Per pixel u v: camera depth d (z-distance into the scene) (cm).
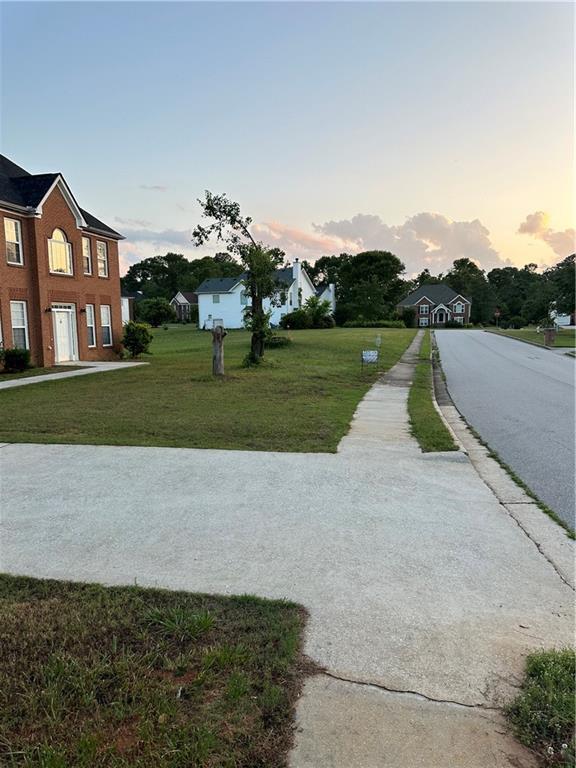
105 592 348
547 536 448
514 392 1367
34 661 278
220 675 265
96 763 213
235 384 1420
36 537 446
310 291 6241
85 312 2295
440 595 348
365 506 516
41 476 618
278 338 2697
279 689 254
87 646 289
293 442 777
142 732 229
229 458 689
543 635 302
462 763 216
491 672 269
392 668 273
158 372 1755
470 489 573
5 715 240
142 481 596
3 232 1878
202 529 459
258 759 217
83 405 1109
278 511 502
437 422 916
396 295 7856
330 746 223
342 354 2394
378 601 339
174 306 8556
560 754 218
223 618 316
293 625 308
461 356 2498
